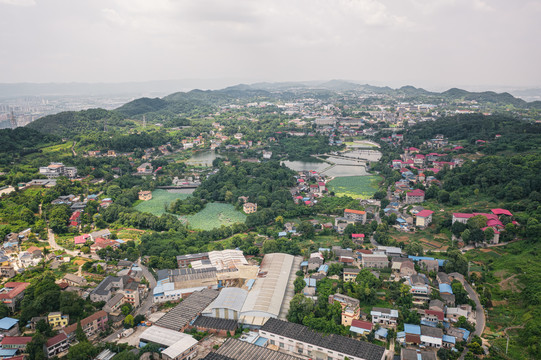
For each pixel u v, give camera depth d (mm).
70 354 180750
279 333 199125
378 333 197625
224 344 191500
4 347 188250
